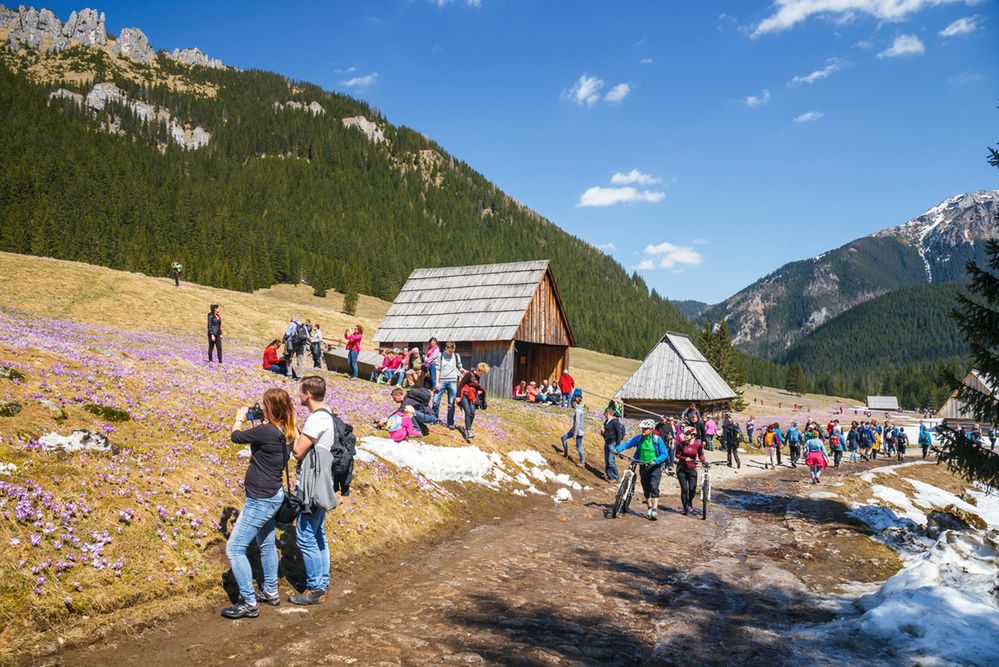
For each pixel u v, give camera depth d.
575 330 174.50
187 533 7.33
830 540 13.12
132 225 164.12
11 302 43.62
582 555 10.33
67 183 172.25
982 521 18.61
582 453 20.73
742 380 89.12
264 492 6.42
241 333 52.44
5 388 8.89
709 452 33.72
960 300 15.05
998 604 7.61
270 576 6.82
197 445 9.73
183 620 6.20
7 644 5.04
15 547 5.77
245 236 173.75
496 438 18.41
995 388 14.67
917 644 6.52
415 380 18.39
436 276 42.81
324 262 174.12
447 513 12.02
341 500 9.89
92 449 7.86
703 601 8.27
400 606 7.27
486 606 7.41
